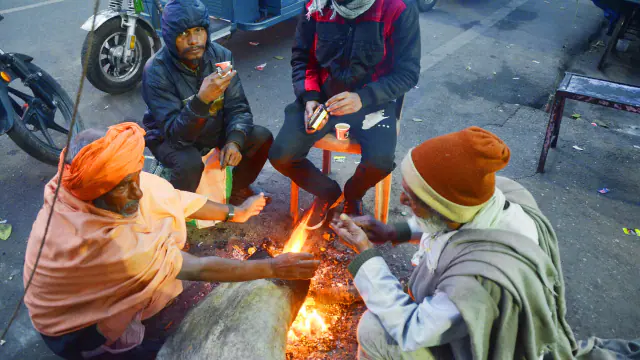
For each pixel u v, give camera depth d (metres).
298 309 2.33
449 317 1.60
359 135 3.09
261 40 6.32
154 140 3.20
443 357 1.86
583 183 3.90
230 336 2.04
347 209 3.25
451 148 1.56
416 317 1.70
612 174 4.01
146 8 5.04
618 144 4.43
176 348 2.05
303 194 3.71
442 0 8.07
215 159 3.26
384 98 2.96
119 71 4.85
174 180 3.08
